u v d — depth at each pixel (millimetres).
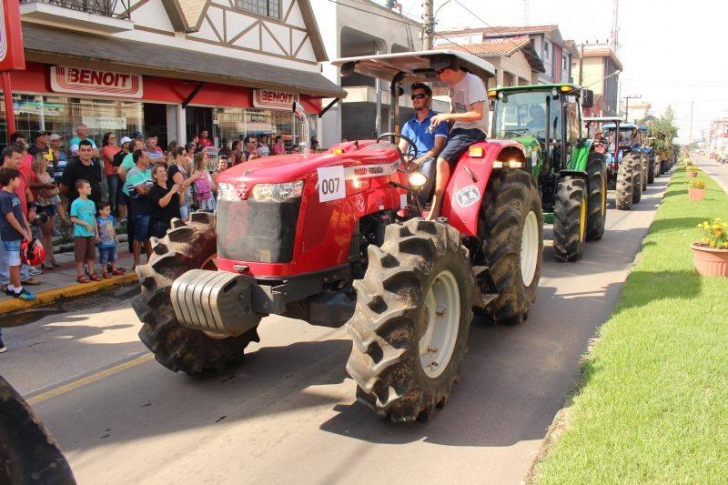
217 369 4500
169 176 7961
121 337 5590
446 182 4816
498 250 4953
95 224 7469
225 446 3488
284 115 16641
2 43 7465
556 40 39406
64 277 7664
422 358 3729
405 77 5477
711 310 5215
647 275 6684
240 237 3768
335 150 4242
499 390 4141
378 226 4332
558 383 4234
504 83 30703
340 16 20859
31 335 5676
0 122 9773
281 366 4695
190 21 13539
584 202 8547
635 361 4121
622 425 3262
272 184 3656
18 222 6535
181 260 4082
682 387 3680
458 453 3340
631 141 19391
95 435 3656
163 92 12289
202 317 3568
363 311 3385
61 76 10336
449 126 5035
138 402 4105
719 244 6406
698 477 2768
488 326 5500
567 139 8906
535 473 2994
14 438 1952
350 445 3459
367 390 3357
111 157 9992
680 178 24141
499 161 5227
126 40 11961
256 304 3678
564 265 8031
